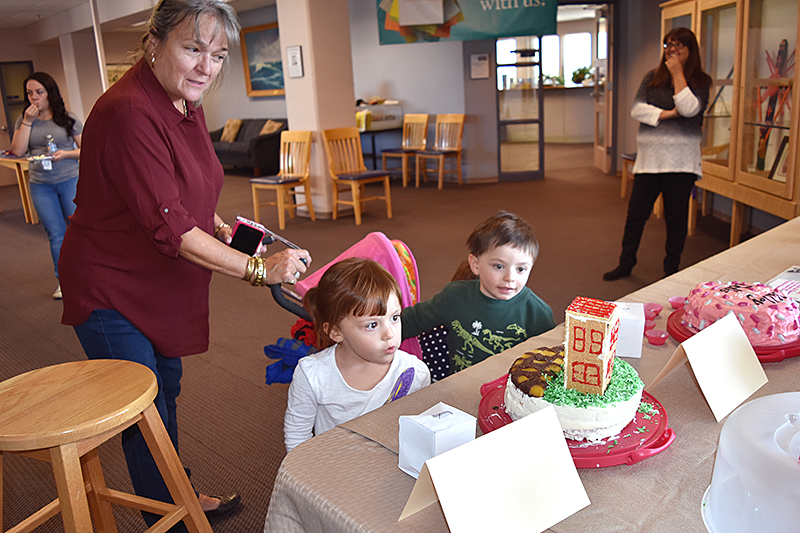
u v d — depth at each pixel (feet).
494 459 2.21
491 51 25.32
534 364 3.04
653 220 17.48
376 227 18.74
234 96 35.68
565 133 41.42
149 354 4.73
